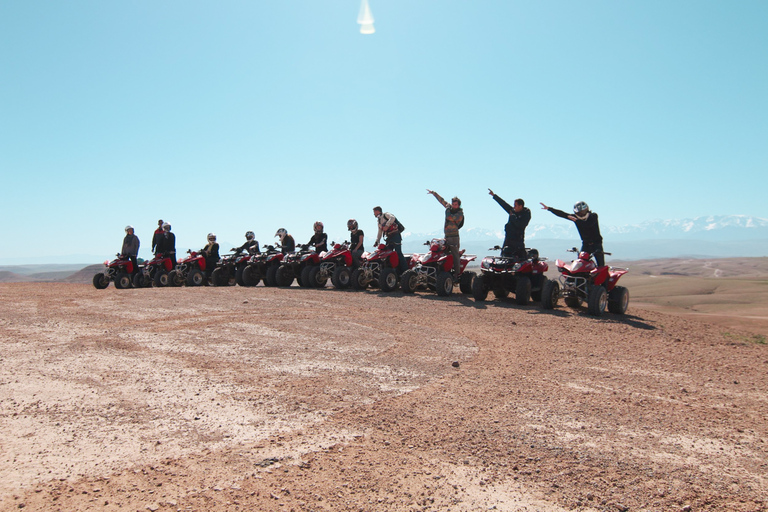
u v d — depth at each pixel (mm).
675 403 4414
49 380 4648
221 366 5242
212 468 3004
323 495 2717
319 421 3791
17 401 4078
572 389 4742
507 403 4277
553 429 3713
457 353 6102
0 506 2523
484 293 10898
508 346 6574
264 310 9125
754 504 2695
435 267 12070
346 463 3107
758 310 19750
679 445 3477
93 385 4523
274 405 4109
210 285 16672
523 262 10367
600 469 3082
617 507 2648
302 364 5406
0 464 2990
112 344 6168
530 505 2662
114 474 2906
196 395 4305
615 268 10039
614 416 4027
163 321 7883
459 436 3553
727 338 7699
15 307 9328
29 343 6184
